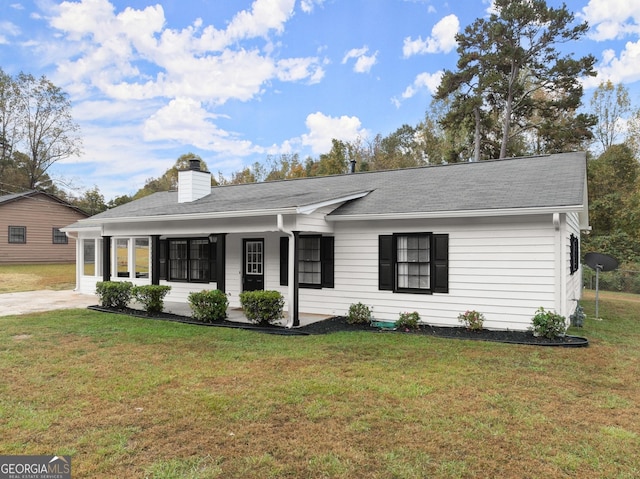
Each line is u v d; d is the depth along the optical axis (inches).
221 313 397.7
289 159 1945.1
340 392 201.6
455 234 358.9
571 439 154.6
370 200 417.1
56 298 578.2
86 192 1697.8
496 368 241.3
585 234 975.6
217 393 201.3
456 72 1121.4
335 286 418.3
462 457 141.6
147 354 275.6
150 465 136.4
